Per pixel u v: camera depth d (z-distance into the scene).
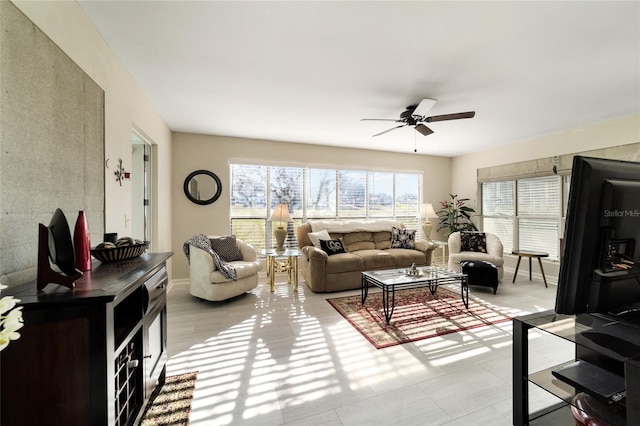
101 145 1.92
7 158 1.09
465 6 1.66
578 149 4.14
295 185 5.16
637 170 0.89
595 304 0.86
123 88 2.34
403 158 6.02
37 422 0.94
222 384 1.85
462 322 2.85
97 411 0.97
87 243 1.31
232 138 4.71
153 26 1.85
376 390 1.79
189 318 2.97
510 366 2.07
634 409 0.68
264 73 2.49
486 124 4.00
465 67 2.38
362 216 5.70
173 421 1.52
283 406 1.64
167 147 4.05
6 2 1.09
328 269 3.96
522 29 1.87
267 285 4.34
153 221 3.46
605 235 0.83
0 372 0.92
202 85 2.73
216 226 4.62
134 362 1.24
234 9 1.70
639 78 2.58
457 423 1.51
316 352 2.26
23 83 1.18
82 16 1.68
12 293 1.00
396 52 2.15
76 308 0.96
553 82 2.65
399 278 3.15
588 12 1.70
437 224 6.36
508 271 5.21
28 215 1.21
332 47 2.09
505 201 5.40
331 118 3.71
